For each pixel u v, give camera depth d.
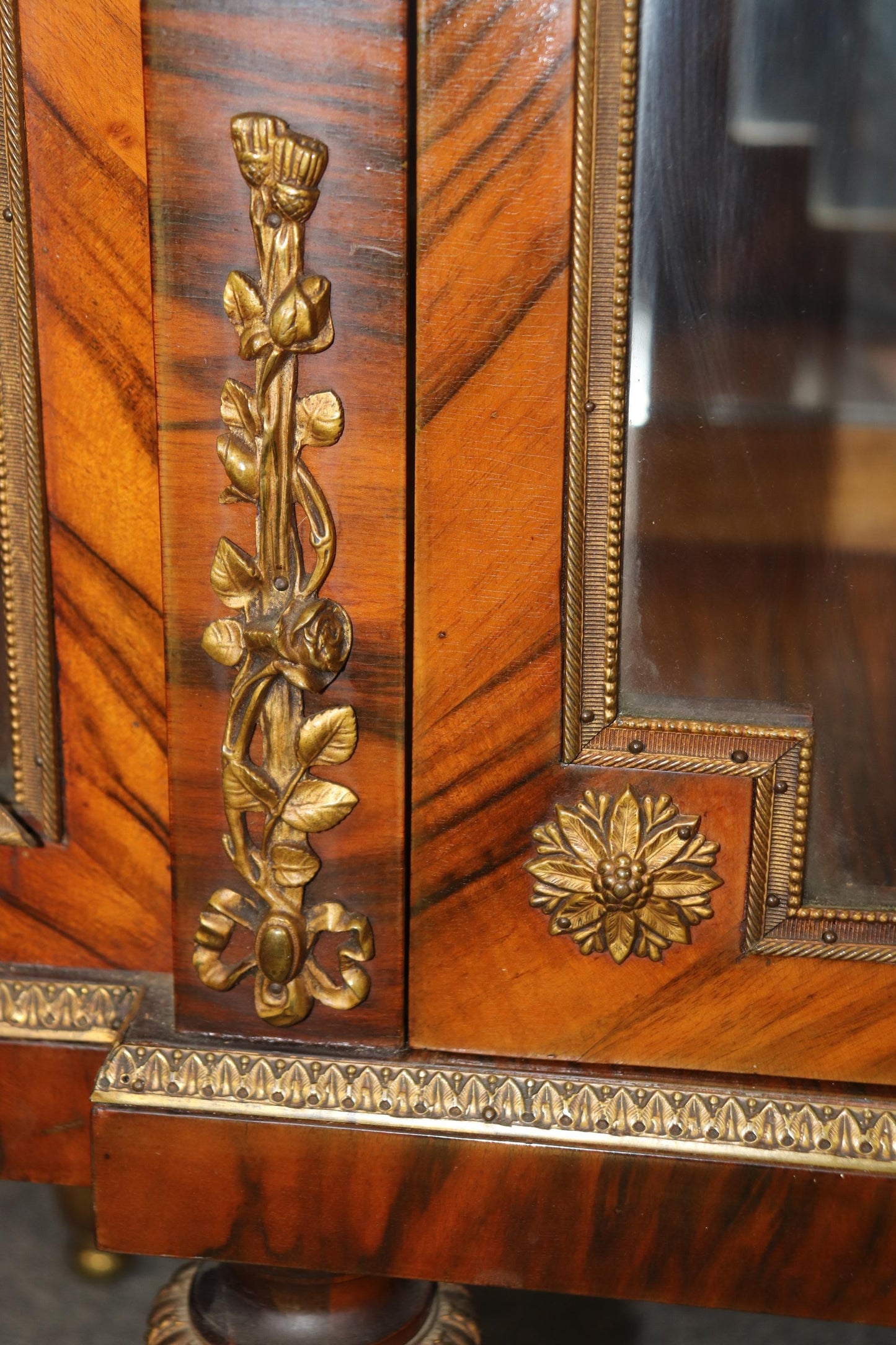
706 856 0.68
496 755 0.68
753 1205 0.68
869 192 0.64
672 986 0.69
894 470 0.65
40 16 0.66
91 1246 0.90
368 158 0.64
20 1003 0.72
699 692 0.67
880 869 0.68
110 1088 0.69
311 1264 0.70
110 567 0.70
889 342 0.65
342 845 0.68
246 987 0.70
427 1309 0.75
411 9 0.63
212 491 0.67
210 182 0.65
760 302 0.65
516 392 0.65
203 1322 0.74
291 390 0.65
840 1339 0.88
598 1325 0.89
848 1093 0.69
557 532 0.66
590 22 0.63
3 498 0.69
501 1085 0.69
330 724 0.67
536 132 0.64
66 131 0.67
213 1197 0.70
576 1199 0.69
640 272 0.65
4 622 0.70
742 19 0.63
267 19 0.63
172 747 0.68
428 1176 0.69
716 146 0.64
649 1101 0.69
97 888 0.72
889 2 0.63
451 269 0.65
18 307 0.68
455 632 0.67
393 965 0.69
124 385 0.68
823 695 0.67
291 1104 0.69
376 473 0.66
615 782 0.68
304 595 0.67
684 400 0.65
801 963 0.68
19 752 0.71
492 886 0.69
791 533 0.66
